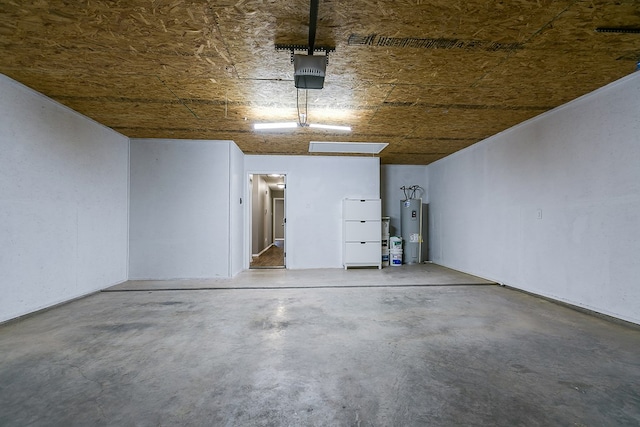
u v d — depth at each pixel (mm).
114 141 4730
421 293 4219
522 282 4301
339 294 4168
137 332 2787
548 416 1612
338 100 3543
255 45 2459
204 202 5246
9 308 2984
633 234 2877
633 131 2873
